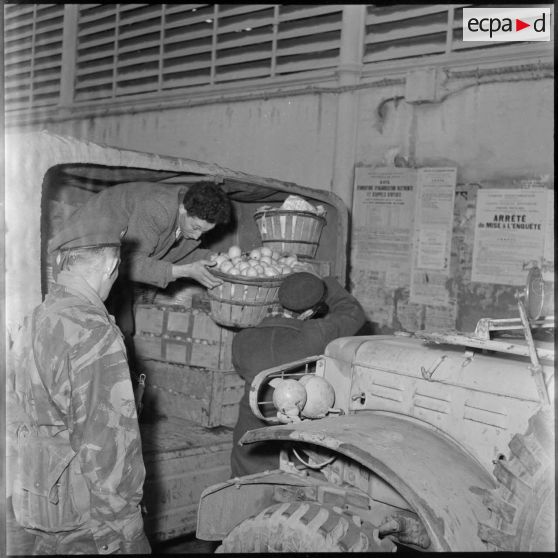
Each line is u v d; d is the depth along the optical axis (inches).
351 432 84.6
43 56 284.8
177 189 142.9
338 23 254.4
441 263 234.2
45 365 79.0
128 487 77.8
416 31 237.9
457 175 230.5
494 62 220.8
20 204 95.2
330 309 126.6
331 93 257.0
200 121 291.3
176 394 140.3
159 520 116.9
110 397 77.7
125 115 304.2
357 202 253.0
